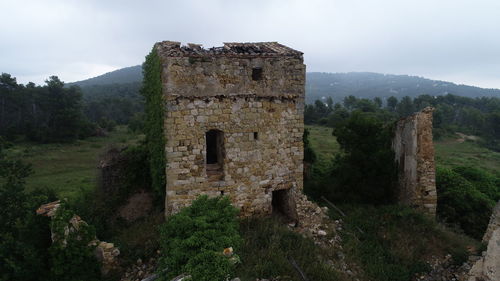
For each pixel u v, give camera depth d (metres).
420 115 11.87
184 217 7.93
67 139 50.12
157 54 10.22
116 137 54.31
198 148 10.01
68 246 8.70
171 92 9.48
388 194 14.19
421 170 11.91
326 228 10.96
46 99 52.38
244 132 10.54
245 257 8.70
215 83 9.95
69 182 25.41
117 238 10.30
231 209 8.59
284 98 11.02
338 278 8.46
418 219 11.32
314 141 37.31
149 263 9.47
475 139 54.72
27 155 36.84
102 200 12.05
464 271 9.59
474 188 14.30
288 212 11.92
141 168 12.73
